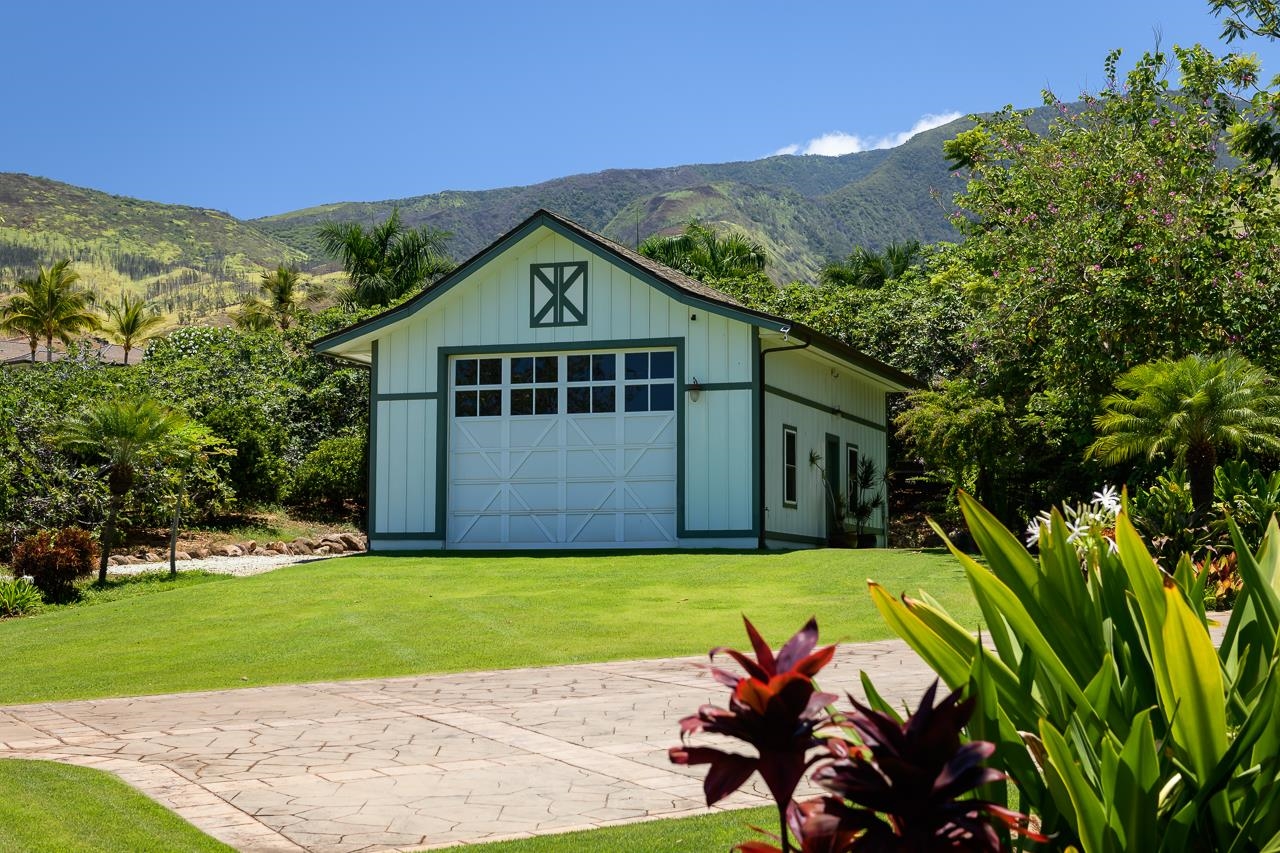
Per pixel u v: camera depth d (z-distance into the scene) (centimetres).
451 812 578
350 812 578
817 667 204
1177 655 262
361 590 1585
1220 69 2108
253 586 1641
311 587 1617
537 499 2131
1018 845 278
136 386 2736
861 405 2686
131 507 1978
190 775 662
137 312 8012
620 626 1295
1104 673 282
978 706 277
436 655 1164
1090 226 1995
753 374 2031
